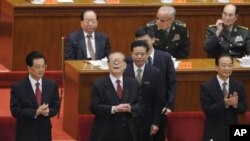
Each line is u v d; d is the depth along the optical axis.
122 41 33.84
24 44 33.25
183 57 29.45
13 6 32.88
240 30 30.00
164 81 25.78
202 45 34.34
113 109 23.48
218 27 29.84
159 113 25.06
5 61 34.03
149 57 25.78
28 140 23.64
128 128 23.81
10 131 24.22
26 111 23.44
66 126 28.62
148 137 25.30
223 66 24.25
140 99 24.02
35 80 23.80
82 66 27.97
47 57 33.50
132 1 34.09
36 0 33.31
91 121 24.62
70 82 28.39
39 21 33.25
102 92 23.73
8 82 32.62
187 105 28.48
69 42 29.62
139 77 24.94
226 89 24.45
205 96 24.42
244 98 24.61
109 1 33.75
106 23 33.62
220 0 34.56
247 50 29.80
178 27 29.09
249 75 28.27
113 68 23.72
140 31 25.58
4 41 34.12
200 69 28.17
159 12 28.66
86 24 29.50
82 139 24.55
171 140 24.94
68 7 33.22
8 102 30.88
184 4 33.81
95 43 29.72
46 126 23.81
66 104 28.72
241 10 34.28
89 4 33.34
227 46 29.83
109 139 23.80
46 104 23.62
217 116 24.39
